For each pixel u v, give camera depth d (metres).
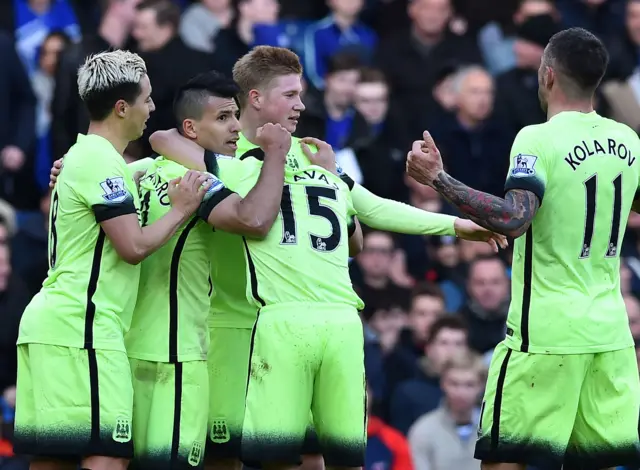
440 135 44.72
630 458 24.83
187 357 25.19
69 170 24.75
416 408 36.34
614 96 47.34
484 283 39.19
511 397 24.86
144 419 25.17
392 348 38.03
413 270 41.25
